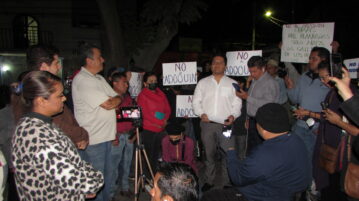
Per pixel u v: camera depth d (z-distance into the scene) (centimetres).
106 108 356
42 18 1436
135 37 1069
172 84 563
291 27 511
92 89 351
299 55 504
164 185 177
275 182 243
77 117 361
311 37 489
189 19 966
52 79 213
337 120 320
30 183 200
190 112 567
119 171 486
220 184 517
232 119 459
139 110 412
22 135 200
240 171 262
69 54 1454
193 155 456
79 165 226
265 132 255
